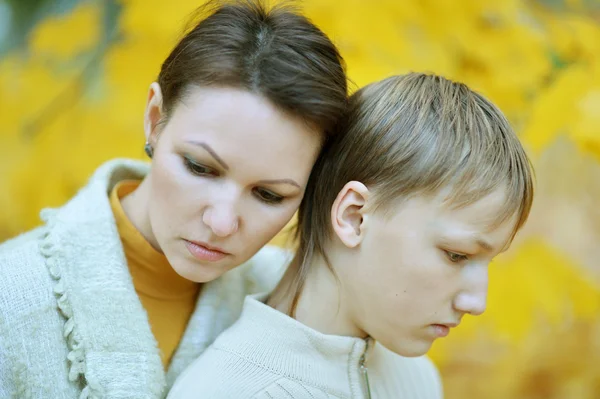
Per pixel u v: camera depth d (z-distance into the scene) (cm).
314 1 197
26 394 153
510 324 202
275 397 151
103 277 160
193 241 151
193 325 176
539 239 214
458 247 147
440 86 158
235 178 146
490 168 147
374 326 156
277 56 143
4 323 154
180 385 156
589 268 216
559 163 219
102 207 169
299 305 161
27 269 159
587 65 201
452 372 221
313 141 150
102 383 151
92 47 214
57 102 212
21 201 211
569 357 227
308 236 163
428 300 150
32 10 228
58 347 155
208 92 144
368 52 198
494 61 206
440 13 204
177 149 148
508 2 206
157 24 199
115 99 209
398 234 148
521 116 206
